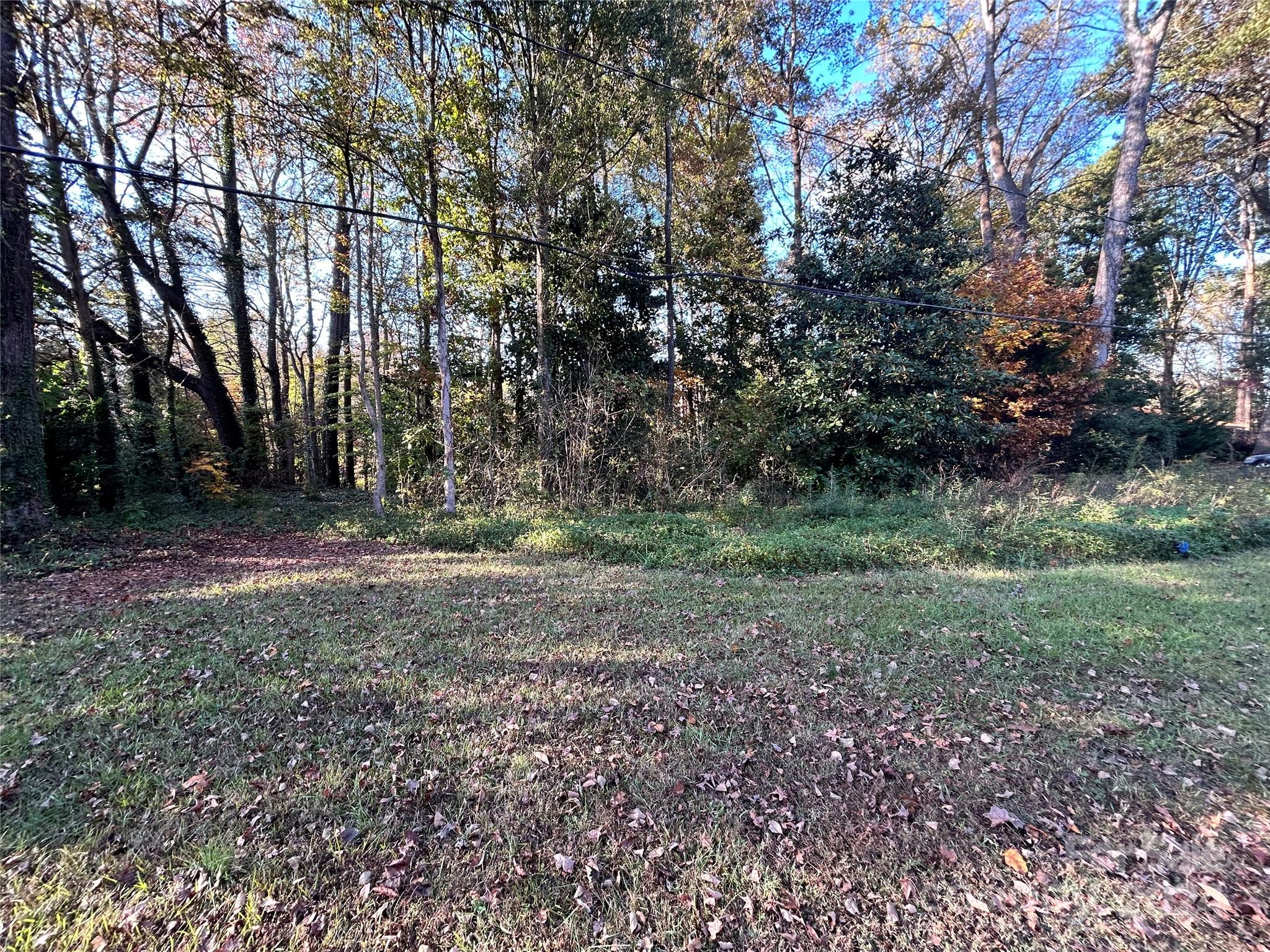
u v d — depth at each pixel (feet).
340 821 8.43
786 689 12.88
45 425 35.09
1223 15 50.34
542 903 7.04
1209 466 46.16
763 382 42.24
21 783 9.06
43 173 27.94
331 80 30.07
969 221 64.64
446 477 36.65
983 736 10.87
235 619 17.28
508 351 46.91
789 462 38.09
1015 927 6.79
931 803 9.02
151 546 29.22
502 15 32.96
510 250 42.14
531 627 16.83
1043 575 22.47
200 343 47.32
